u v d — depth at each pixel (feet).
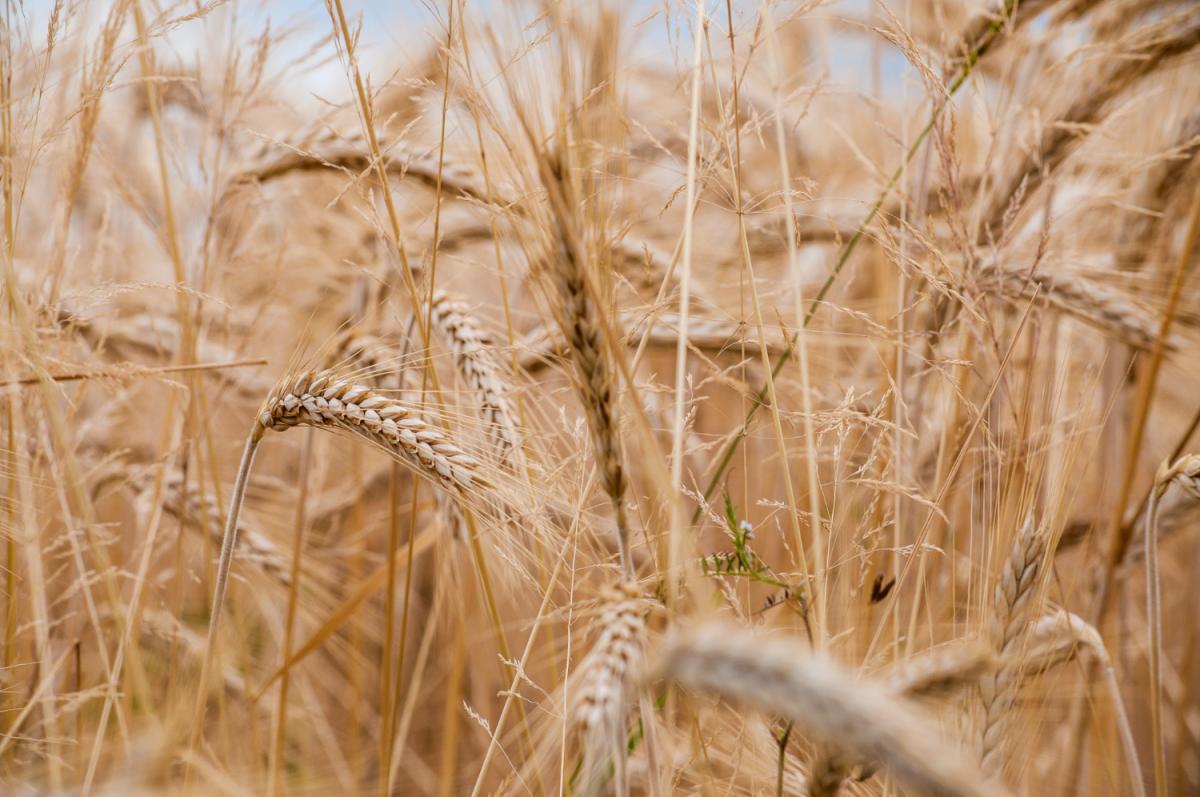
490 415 3.10
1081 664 3.36
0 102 3.06
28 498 3.15
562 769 2.89
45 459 3.33
